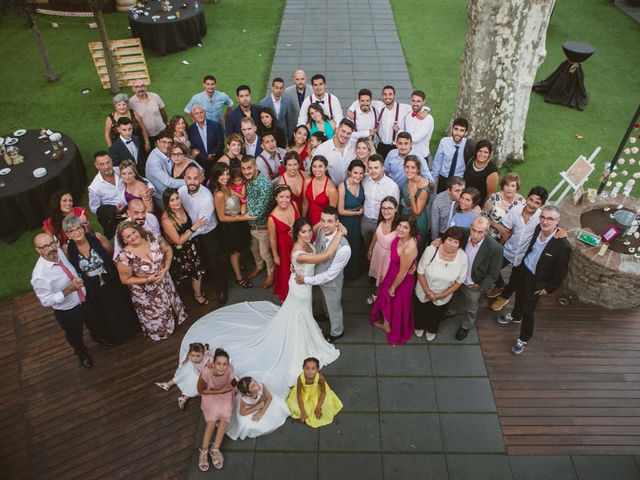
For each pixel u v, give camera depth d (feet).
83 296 15.06
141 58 32.19
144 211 15.35
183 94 31.73
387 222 15.69
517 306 16.93
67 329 15.28
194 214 16.55
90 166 25.73
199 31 38.04
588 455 14.01
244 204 17.11
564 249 14.30
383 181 16.63
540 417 14.90
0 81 33.32
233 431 14.32
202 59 36.01
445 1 45.47
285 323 15.57
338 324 16.67
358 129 21.35
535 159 26.25
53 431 14.82
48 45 37.76
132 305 17.10
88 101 31.17
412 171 16.24
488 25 22.38
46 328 17.88
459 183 15.79
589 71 34.06
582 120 29.30
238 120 21.17
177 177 18.11
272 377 15.47
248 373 15.55
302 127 18.75
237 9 44.11
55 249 14.10
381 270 16.25
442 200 16.51
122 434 14.66
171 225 15.92
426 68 34.73
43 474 13.82
